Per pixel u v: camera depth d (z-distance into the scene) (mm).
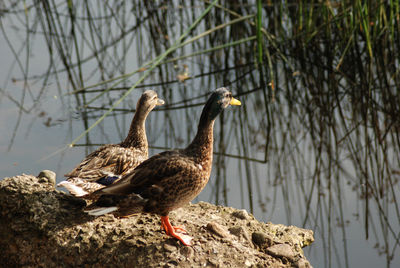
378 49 11016
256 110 11008
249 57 12469
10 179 6680
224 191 8531
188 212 6879
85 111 10359
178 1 13141
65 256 5805
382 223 7789
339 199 8430
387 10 11148
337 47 11430
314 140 10047
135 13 13281
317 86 11438
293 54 12000
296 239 6707
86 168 6812
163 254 5641
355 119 10461
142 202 5469
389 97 10320
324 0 11000
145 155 7773
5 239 6207
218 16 12930
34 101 10422
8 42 12383
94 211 5328
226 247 5875
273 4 12266
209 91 11492
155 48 12945
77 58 11719
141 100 7703
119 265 5629
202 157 5770
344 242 7289
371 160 9289
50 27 12844
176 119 10539
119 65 12234
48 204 6348
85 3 13602
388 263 6820
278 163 9375
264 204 8203
